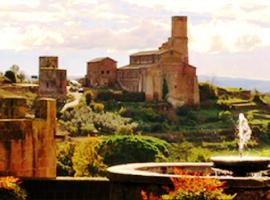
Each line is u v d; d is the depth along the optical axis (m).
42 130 23.83
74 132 174.00
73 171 73.94
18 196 19.45
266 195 17.64
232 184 17.38
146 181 18.03
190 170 21.75
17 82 196.88
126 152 110.69
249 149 182.88
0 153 23.23
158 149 120.00
